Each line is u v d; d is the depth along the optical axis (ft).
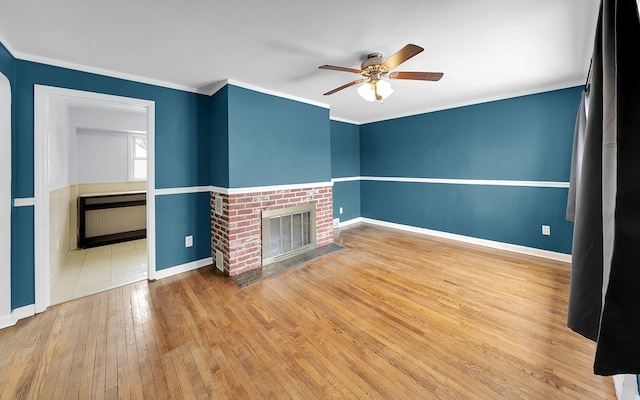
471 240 14.06
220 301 8.26
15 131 7.29
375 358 5.76
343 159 18.06
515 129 12.28
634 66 2.53
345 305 7.95
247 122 10.45
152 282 9.69
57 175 10.87
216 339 6.44
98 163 15.46
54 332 6.74
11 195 7.14
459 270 10.46
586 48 7.68
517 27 6.55
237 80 9.99
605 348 2.66
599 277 3.24
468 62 8.63
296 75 9.50
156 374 5.38
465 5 5.67
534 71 9.48
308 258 11.89
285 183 11.85
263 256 11.09
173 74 9.27
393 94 12.35
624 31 2.57
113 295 8.69
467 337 6.40
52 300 8.37
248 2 5.46
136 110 14.83
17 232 7.34
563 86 10.91
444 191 14.96
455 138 14.30
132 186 16.63
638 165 2.49
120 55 7.77
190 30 6.50
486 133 13.17
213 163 11.16
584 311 3.36
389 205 17.66
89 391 4.98
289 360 5.73
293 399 4.77
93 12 5.71
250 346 6.18
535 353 5.82
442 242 14.26
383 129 17.62
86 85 8.41
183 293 8.80
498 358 5.69
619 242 2.56
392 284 9.31
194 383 5.15
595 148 3.22
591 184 3.27
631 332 2.55
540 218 11.84
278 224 11.68
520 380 5.11
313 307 7.85
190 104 10.69
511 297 8.26
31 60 7.54
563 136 11.06
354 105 14.16
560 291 8.59
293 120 12.12
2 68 6.72
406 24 6.37
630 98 2.53
